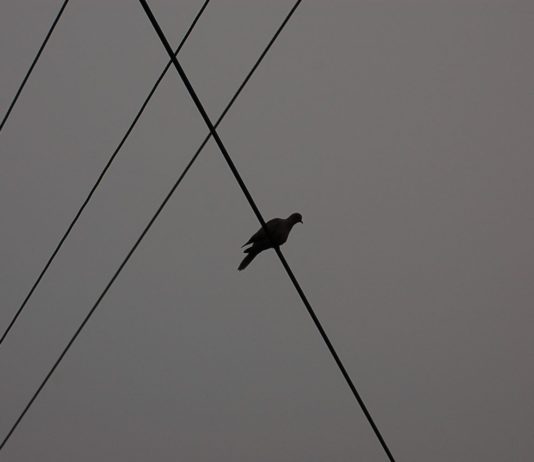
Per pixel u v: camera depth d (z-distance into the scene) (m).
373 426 11.07
